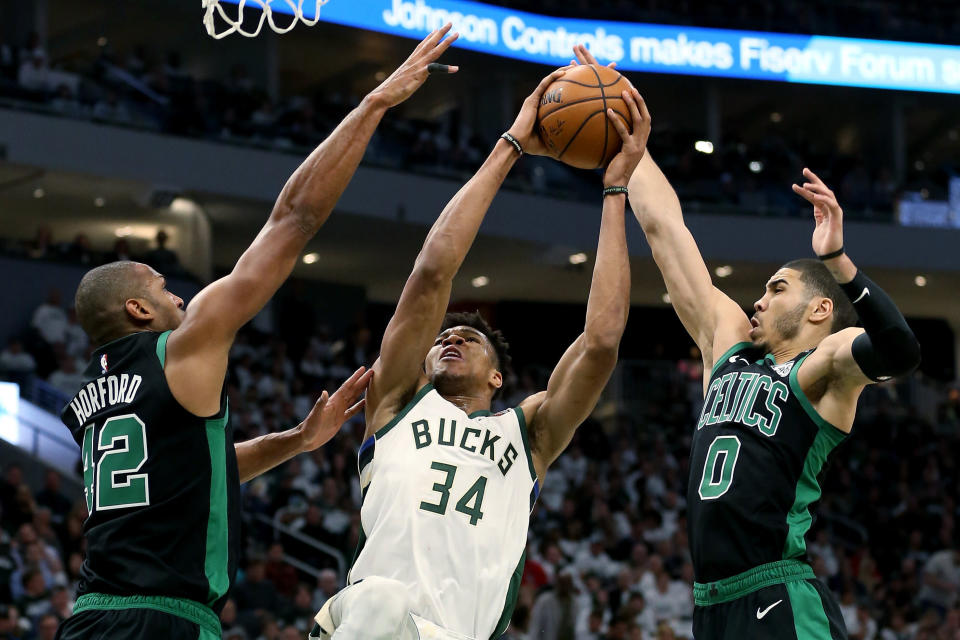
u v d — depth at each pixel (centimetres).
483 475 358
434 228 370
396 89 321
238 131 1742
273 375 1600
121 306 327
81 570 311
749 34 2161
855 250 2030
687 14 2152
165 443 304
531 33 2066
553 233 1942
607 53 2106
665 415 1811
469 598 342
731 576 354
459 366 387
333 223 1833
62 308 1552
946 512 1675
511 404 1722
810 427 359
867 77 2203
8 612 903
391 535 345
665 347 2250
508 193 1909
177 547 301
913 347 337
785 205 2039
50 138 1584
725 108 2316
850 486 1712
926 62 2233
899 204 2073
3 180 1630
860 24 2227
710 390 386
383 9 1939
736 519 354
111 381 313
